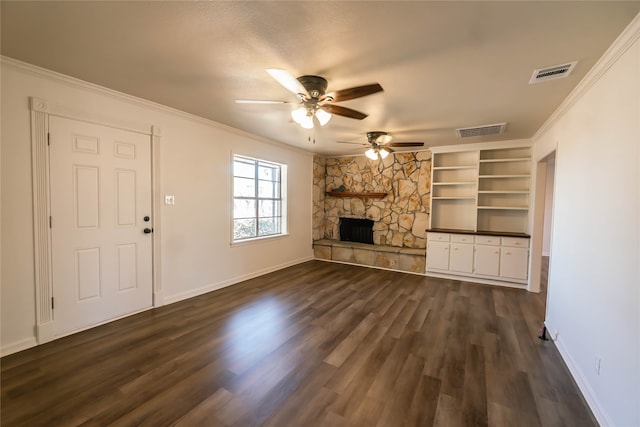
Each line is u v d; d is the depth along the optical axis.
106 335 2.75
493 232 4.89
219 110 3.44
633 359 1.49
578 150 2.44
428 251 5.16
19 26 1.77
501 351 2.59
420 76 2.37
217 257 4.22
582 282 2.21
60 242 2.65
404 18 1.63
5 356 2.34
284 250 5.62
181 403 1.86
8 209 2.35
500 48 1.93
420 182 5.68
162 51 2.07
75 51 2.09
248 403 1.87
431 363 2.37
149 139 3.31
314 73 2.33
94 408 1.80
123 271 3.14
